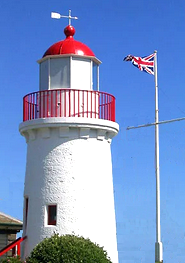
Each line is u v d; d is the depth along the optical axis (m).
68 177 20.75
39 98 21.42
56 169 20.83
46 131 21.02
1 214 26.64
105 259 18.89
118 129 22.08
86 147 21.08
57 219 20.52
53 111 21.14
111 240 21.33
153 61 25.47
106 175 21.59
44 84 21.98
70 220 20.48
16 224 25.75
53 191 20.73
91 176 21.02
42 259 18.48
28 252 20.94
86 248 18.70
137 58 25.27
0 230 25.48
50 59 21.80
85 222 20.61
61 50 21.64
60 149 20.91
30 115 21.59
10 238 25.84
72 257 18.28
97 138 21.36
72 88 21.42
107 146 21.88
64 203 20.58
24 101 21.92
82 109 21.19
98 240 20.80
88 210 20.73
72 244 18.70
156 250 23.73
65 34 22.53
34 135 21.36
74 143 20.95
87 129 20.98
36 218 20.89
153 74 25.41
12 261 19.92
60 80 21.61
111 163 22.23
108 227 21.28
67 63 21.62
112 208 21.78
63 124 20.73
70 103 21.09
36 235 20.77
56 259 18.31
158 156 24.70
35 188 21.12
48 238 19.48
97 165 21.27
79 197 20.69
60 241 18.86
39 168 21.12
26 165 21.97
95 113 21.42
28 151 21.88
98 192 21.11
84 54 21.77
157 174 24.45
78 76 21.64
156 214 24.12
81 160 20.94
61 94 21.16
